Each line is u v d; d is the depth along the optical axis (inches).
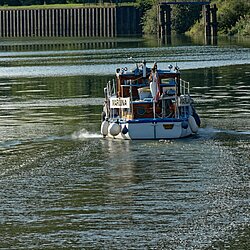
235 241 1690.5
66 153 2475.4
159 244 1685.5
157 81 2699.3
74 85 4463.6
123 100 2706.7
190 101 2770.7
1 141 2687.0
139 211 1876.2
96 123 3019.2
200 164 2282.2
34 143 2647.6
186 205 1908.2
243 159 2327.8
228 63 5620.1
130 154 2436.0
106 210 1889.8
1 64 6363.2
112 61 6225.4
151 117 2691.9
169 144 2561.5
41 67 5905.5
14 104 3644.2
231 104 3380.9
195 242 1690.5
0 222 1825.8
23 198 1995.6
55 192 2043.6
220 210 1868.8
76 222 1817.2
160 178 2148.1
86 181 2139.5
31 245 1694.1
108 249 1667.1
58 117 3193.9
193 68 5295.3
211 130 2775.6
